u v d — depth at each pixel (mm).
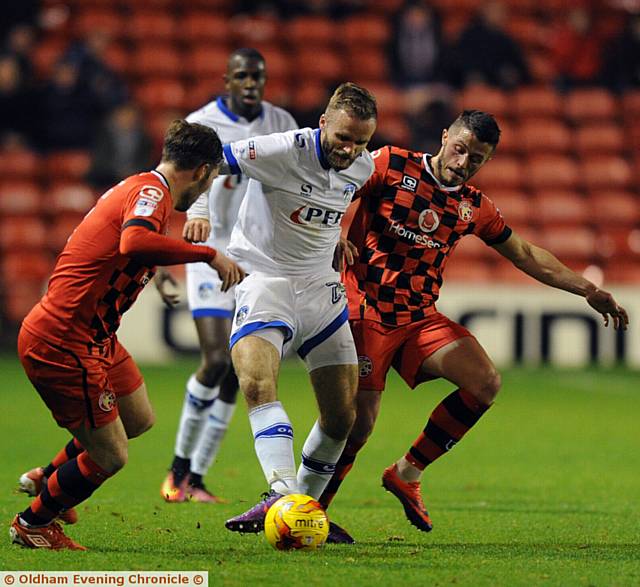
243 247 20703
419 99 71625
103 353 18781
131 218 17750
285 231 20328
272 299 20109
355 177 20531
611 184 74188
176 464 26734
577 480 30594
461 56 73688
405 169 22219
